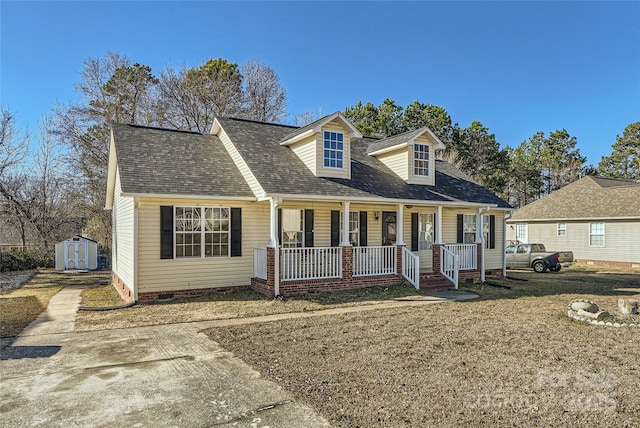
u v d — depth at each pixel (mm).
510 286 14727
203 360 6145
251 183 12453
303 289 11922
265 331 7875
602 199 24766
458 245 14938
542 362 6051
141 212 10992
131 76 29734
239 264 12406
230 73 32438
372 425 4023
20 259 21859
